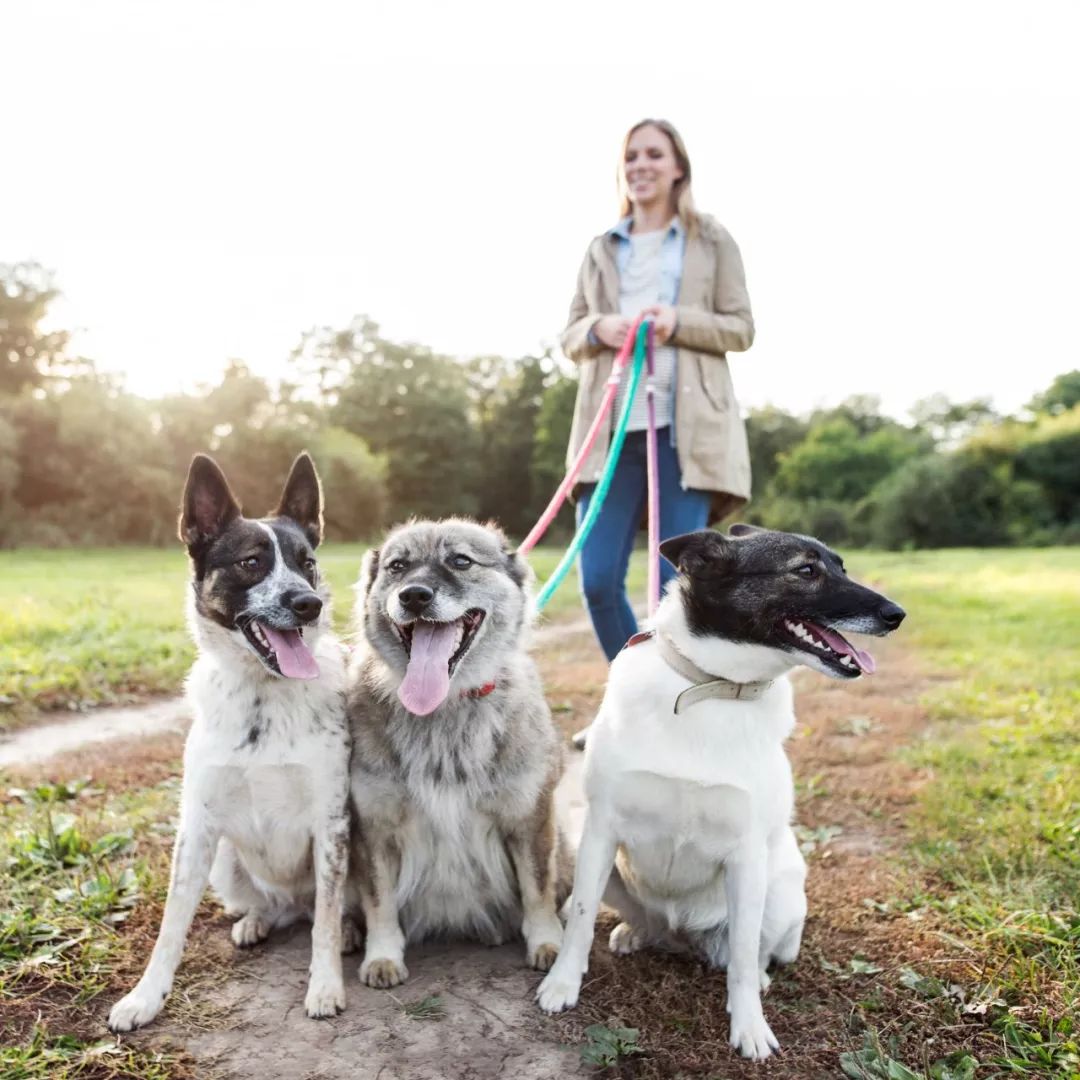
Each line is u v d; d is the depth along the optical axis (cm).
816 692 888
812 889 425
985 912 380
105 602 1341
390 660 374
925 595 1928
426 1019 318
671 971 356
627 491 546
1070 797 516
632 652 358
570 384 6431
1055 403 7638
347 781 354
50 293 4791
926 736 702
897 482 5825
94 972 334
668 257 547
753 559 332
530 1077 286
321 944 332
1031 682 884
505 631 380
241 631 347
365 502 5184
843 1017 319
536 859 372
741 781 321
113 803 522
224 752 335
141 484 4009
